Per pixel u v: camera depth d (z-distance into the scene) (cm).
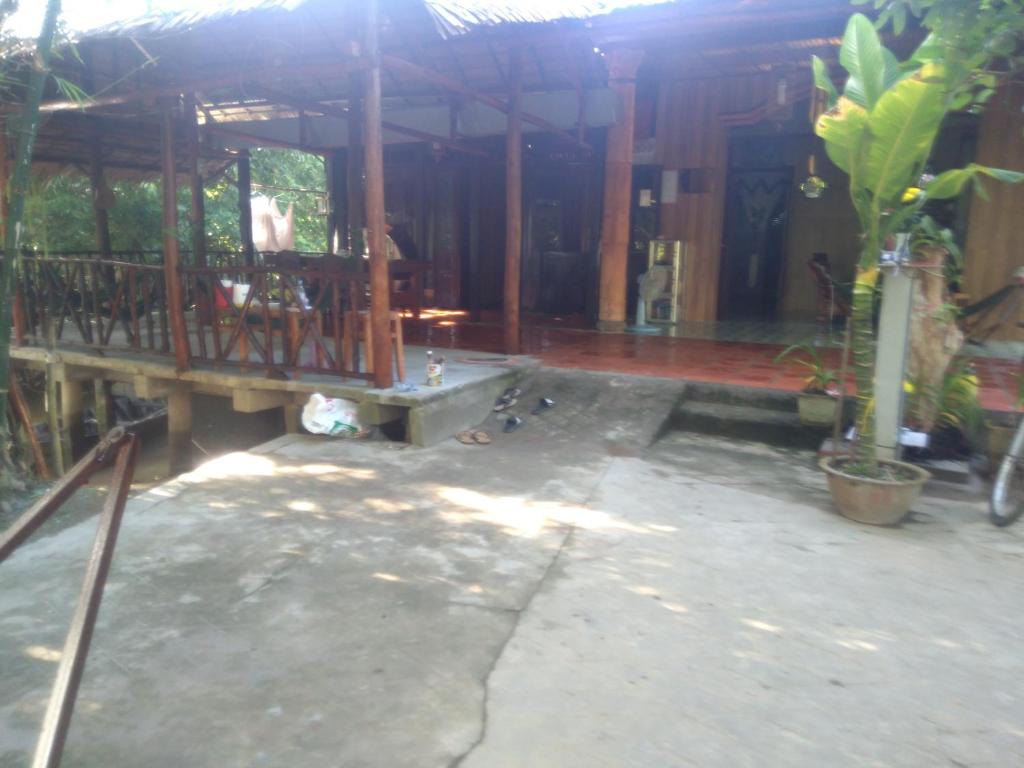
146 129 970
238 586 327
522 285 1179
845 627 304
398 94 926
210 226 1489
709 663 275
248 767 217
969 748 232
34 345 759
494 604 314
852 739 235
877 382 461
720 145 1002
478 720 239
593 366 695
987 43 339
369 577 337
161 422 934
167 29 532
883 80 394
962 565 367
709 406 616
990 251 848
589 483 470
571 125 869
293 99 796
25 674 261
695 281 1047
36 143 1001
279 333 814
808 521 419
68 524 497
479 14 552
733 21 673
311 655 275
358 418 567
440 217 1170
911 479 425
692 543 383
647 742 231
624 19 665
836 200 1171
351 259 801
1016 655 286
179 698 248
